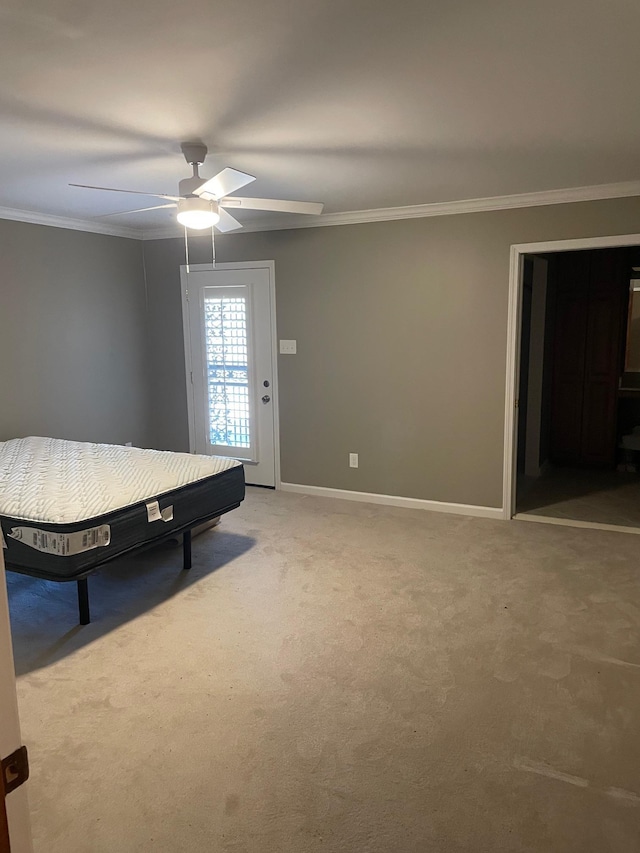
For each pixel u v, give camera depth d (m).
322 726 2.28
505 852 1.74
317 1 1.61
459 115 2.51
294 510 4.84
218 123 2.58
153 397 5.93
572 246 4.06
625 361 6.03
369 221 4.67
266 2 1.62
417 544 4.08
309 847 1.76
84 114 2.47
